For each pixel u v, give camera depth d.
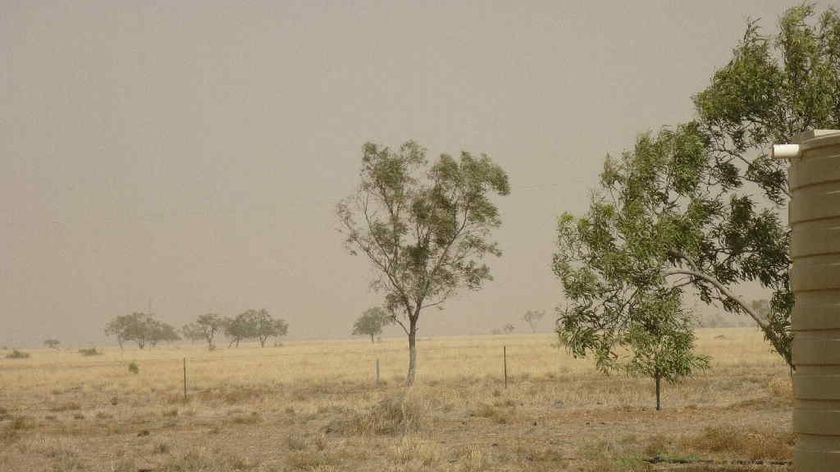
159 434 31.58
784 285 17.88
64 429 33.88
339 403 41.31
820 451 9.94
